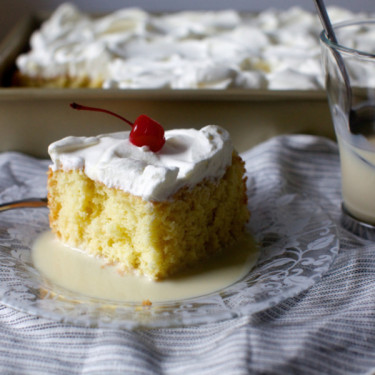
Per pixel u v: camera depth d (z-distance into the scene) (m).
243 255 0.59
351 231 0.64
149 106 0.72
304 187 0.70
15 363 0.51
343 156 0.63
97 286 0.56
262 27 0.96
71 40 0.91
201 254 0.59
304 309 0.55
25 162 0.72
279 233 0.61
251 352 0.50
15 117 0.73
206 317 0.51
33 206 0.63
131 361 0.51
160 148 0.58
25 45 0.96
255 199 0.66
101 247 0.59
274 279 0.55
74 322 0.51
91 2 1.14
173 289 0.56
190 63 0.83
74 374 0.51
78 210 0.59
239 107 0.73
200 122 0.73
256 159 0.71
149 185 0.55
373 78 0.60
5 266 0.56
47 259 0.59
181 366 0.50
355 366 0.51
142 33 0.92
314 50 0.88
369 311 0.54
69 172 0.59
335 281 0.57
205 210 0.59
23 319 0.54
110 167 0.57
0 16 1.14
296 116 0.74
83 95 0.72
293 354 0.51
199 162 0.57
